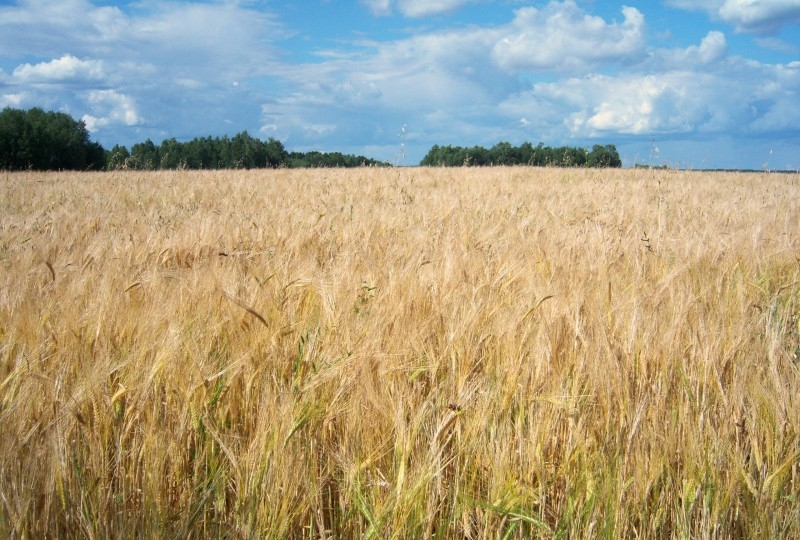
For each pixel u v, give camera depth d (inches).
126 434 92.0
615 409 101.5
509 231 268.4
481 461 93.1
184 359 103.7
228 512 89.0
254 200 456.1
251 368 105.9
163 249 221.3
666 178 804.0
